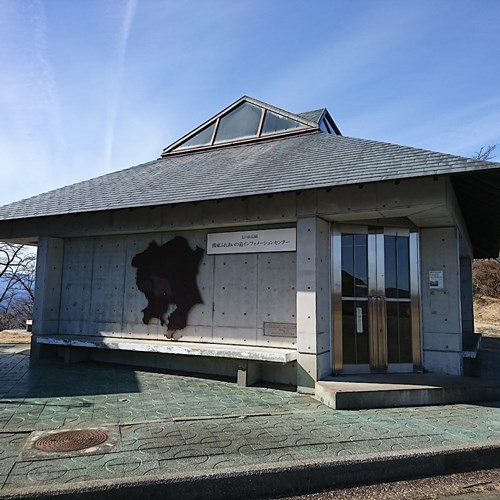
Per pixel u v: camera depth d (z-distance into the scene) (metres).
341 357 6.96
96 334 8.99
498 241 12.25
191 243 8.19
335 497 3.47
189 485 3.32
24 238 9.97
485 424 4.96
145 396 6.18
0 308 30.06
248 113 11.12
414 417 5.23
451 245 7.38
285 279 7.21
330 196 6.68
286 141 9.93
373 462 3.80
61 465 3.56
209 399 6.07
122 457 3.76
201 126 11.66
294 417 5.19
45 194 10.23
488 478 3.90
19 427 4.59
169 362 8.24
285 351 6.79
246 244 7.56
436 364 7.24
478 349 10.91
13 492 3.02
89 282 9.25
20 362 8.75
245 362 6.96
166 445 4.09
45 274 9.27
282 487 3.53
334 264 7.13
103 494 3.14
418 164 5.96
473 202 7.85
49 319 9.30
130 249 8.87
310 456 3.86
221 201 7.53
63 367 8.30
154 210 8.19
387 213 6.56
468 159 5.70
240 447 4.07
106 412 5.27
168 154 11.97
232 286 7.68
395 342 7.22
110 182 9.89
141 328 8.51
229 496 3.39
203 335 7.85
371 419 5.12
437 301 7.36
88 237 9.40
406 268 7.40
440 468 3.99
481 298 25.89
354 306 7.14
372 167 6.30
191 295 8.06
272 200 7.09
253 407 5.66
